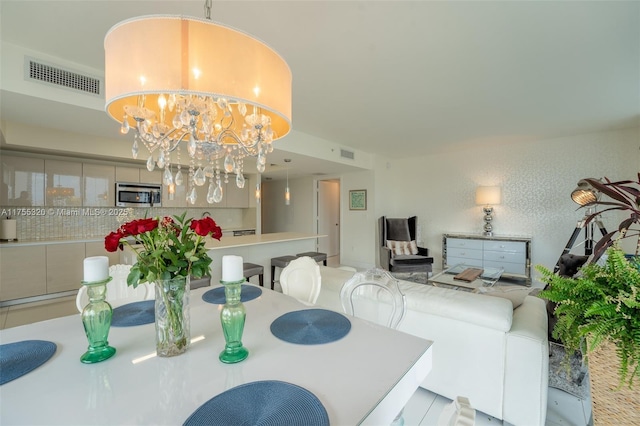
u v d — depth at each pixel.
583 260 2.52
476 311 1.59
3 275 3.42
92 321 1.00
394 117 3.49
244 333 1.23
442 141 4.71
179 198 5.11
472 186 5.34
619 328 0.87
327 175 6.73
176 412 0.74
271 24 1.77
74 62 2.17
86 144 3.80
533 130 4.07
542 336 1.47
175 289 1.04
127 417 0.72
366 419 0.73
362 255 6.09
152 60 1.05
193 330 1.27
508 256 4.61
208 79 1.07
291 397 0.79
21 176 3.67
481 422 1.62
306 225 7.18
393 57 2.15
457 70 2.34
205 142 2.22
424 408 1.73
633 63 2.22
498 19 1.73
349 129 4.02
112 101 1.13
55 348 1.08
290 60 2.18
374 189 5.88
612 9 1.64
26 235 3.87
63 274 3.82
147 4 1.57
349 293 1.74
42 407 0.75
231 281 1.02
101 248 4.13
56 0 1.52
